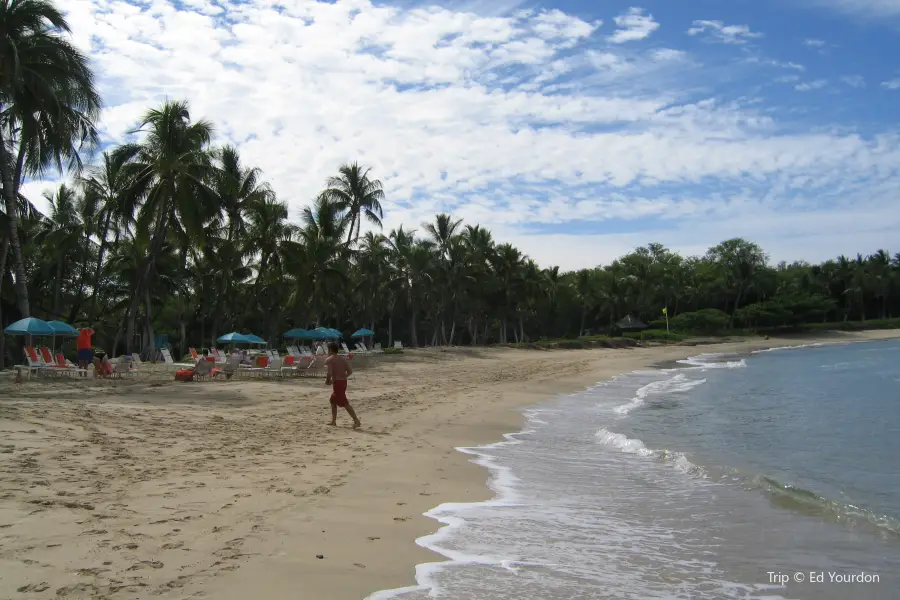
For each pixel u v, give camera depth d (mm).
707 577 5156
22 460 7402
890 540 6191
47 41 21344
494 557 5371
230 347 37469
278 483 7246
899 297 98812
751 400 20125
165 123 30047
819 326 89125
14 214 22141
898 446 12023
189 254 39312
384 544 5445
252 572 4516
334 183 45188
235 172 36562
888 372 33312
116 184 31953
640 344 67062
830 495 8312
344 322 61125
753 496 7844
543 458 10219
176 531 5270
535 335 81938
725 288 87375
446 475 8539
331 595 4254
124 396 15031
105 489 6422
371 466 8641
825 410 17609
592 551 5707
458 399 18188
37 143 22359
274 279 38625
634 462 9984
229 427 11234
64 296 39875
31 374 19906
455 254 56156
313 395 16828
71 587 4000
